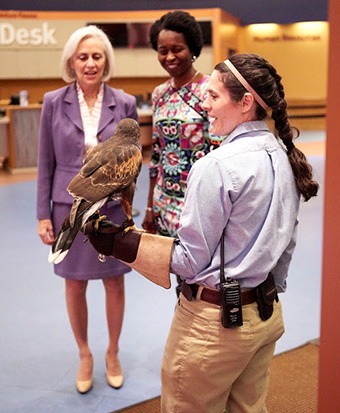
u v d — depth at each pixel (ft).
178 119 7.87
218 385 5.14
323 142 42.27
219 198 4.71
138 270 5.16
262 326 5.11
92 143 8.56
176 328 5.26
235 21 49.24
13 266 15.62
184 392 5.23
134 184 5.17
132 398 8.95
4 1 44.78
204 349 5.03
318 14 51.31
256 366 5.51
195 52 7.88
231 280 4.83
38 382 9.45
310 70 52.95
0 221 20.76
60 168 8.75
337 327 4.69
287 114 5.21
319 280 14.20
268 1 51.78
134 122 5.43
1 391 9.16
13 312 12.35
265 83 4.88
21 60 39.88
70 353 10.46
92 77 8.45
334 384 4.82
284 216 5.02
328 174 4.49
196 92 7.77
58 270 8.99
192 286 5.11
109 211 8.48
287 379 9.37
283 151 5.17
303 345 10.59
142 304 12.72
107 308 9.27
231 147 4.89
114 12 40.65
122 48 41.34
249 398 5.62
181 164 8.04
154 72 42.09
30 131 31.12
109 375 9.38
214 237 4.81
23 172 31.30
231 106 4.99
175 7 47.75
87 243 8.70
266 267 4.91
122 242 5.11
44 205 8.95
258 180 4.82
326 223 4.58
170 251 4.93
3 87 41.09
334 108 4.33
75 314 9.09
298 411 8.46
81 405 8.75
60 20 39.96
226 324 4.82
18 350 10.57
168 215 8.34
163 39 7.67
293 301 12.80
